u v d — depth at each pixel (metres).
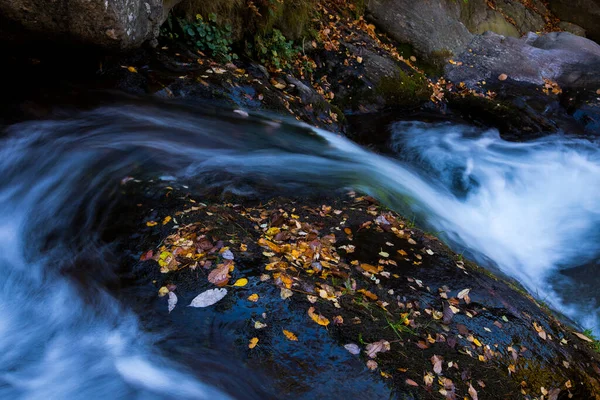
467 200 6.97
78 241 3.68
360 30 9.27
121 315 2.99
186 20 6.25
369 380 2.67
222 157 5.01
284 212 4.29
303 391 2.55
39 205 4.09
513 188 7.57
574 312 5.20
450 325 3.33
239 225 3.85
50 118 4.76
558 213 7.16
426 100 8.96
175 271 3.22
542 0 16.19
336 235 4.08
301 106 6.78
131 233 3.66
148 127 5.05
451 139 8.31
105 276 3.31
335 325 2.97
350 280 3.46
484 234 6.09
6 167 4.28
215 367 2.65
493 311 3.64
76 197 4.11
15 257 3.59
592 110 9.87
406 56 10.09
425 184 6.74
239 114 5.77
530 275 5.64
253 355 2.70
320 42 8.21
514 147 8.62
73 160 4.39
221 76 6.04
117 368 2.71
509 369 3.16
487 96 9.88
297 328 2.89
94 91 5.16
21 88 4.92
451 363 2.98
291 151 5.66
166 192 4.13
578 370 3.52
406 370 2.80
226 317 2.91
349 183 5.24
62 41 4.77
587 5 15.93
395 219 4.56
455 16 12.05
